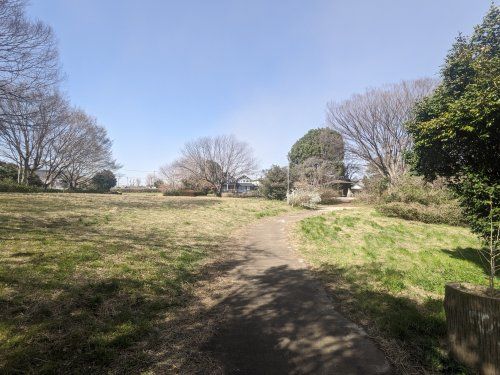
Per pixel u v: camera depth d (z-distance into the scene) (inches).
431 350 146.7
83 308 165.6
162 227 421.1
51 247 253.3
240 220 595.2
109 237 319.6
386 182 1007.0
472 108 227.0
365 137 1289.4
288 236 444.8
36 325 144.3
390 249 381.7
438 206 664.4
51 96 874.1
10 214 392.8
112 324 155.0
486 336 127.6
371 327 170.4
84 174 1643.7
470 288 152.5
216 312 186.5
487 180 258.1
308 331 165.6
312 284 238.7
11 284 177.0
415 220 666.8
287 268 282.4
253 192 1862.7
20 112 676.7
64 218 405.7
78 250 253.4
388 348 149.6
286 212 820.6
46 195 796.0
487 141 249.1
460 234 531.8
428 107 289.6
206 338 156.0
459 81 273.4
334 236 450.9
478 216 265.0
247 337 158.4
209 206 786.8
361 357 142.6
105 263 232.7
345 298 210.1
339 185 1704.0
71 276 199.3
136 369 127.0
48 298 168.9
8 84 610.5
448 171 299.4
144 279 215.0
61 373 118.6
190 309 187.8
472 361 131.6
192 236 386.9
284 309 192.9
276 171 1373.0
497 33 270.5
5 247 241.3
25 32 625.6
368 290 223.1
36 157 1273.4
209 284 233.6
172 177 2148.1
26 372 116.3
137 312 172.2
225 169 1920.5
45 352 128.3
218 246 355.9
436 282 254.4
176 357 138.0
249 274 263.0
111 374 122.0
